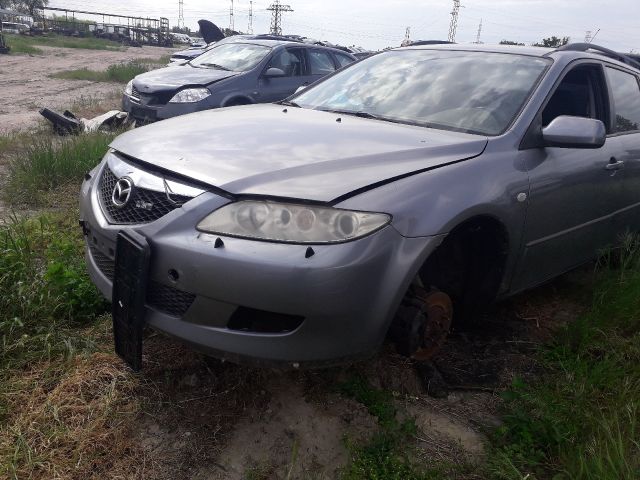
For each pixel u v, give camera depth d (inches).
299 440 92.4
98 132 273.0
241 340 85.7
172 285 87.8
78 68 762.2
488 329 132.9
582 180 127.9
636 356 116.5
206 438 91.1
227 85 310.3
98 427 89.3
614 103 151.9
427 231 91.0
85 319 117.8
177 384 101.3
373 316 87.9
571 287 157.5
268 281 82.5
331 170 93.1
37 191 196.4
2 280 114.4
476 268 117.7
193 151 98.9
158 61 990.4
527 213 112.9
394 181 93.2
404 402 104.2
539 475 89.4
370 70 154.6
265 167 91.8
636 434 90.8
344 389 102.7
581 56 143.0
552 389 107.3
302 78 351.6
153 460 85.8
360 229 85.6
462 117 124.7
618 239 152.4
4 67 721.6
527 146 117.0
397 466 87.7
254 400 99.4
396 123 125.7
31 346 104.7
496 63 138.6
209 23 597.9
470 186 100.3
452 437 97.1
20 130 322.7
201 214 87.4
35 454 82.7
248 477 84.9
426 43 165.0
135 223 94.1
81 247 147.9
